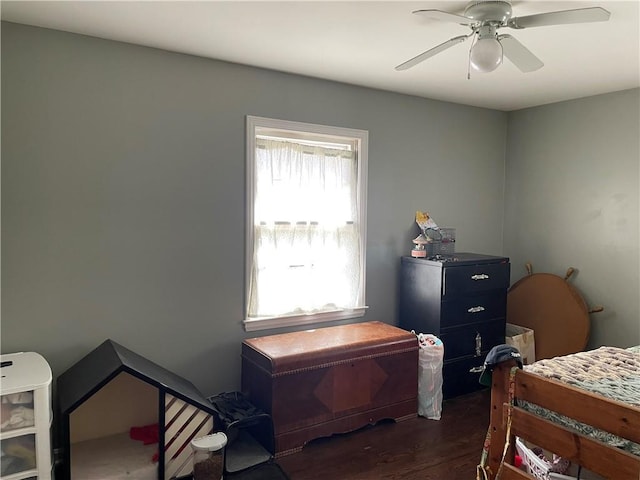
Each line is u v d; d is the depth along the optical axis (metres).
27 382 2.07
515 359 2.08
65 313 2.61
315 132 3.39
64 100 2.55
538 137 4.28
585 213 3.96
